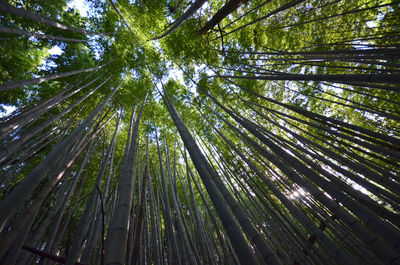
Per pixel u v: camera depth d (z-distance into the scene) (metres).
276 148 3.09
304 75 3.20
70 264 1.89
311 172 2.47
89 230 3.39
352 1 5.89
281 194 3.30
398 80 1.97
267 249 1.45
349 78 2.53
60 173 2.20
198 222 4.09
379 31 5.37
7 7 2.20
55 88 6.39
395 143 2.41
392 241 1.40
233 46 7.91
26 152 4.03
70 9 6.77
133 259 3.20
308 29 6.85
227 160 6.18
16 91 6.13
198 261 3.70
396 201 2.27
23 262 2.41
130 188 1.90
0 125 3.13
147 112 7.55
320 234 2.63
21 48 6.27
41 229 2.64
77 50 6.70
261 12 7.18
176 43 7.04
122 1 6.71
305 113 3.62
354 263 2.10
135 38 7.17
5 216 1.12
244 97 7.64
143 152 7.50
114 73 7.19
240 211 1.85
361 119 6.61
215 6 7.08
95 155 6.64
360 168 2.81
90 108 6.77
